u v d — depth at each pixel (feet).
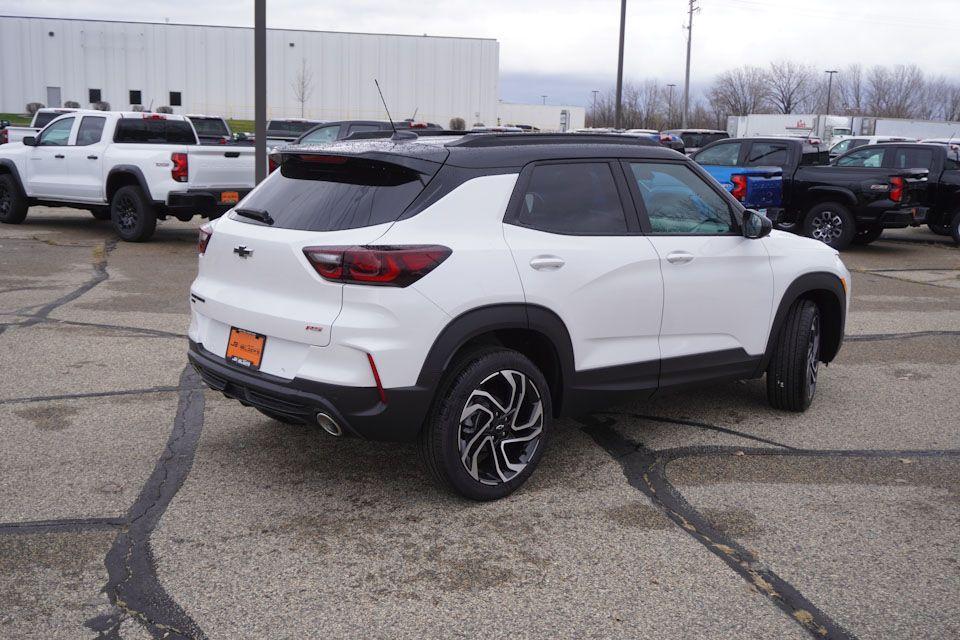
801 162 47.85
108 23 173.78
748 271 16.47
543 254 13.34
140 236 41.37
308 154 13.21
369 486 13.98
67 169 44.01
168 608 10.27
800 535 12.50
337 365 11.94
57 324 24.79
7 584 10.71
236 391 13.24
